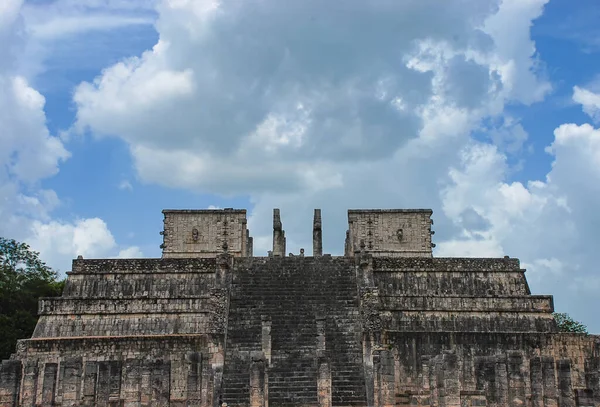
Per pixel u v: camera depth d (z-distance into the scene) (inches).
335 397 1697.8
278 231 2805.1
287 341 1851.6
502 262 2290.8
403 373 1998.0
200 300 2181.3
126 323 2158.0
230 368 1804.9
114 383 1488.7
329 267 2134.6
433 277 2263.8
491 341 2030.0
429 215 2637.8
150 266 2271.2
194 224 2618.1
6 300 2645.2
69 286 2252.7
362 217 2640.3
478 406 1501.0
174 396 1945.1
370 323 1867.6
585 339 2025.1
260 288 2044.8
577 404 1496.1
